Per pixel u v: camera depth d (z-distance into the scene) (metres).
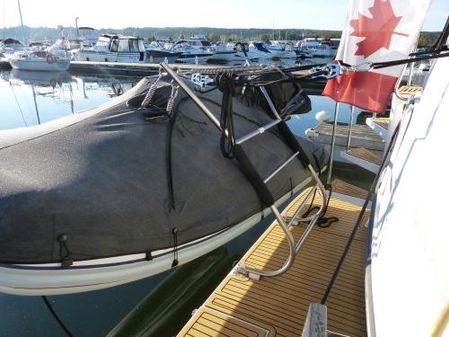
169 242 2.87
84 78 21.86
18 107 13.59
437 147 1.88
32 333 3.27
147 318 3.51
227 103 2.75
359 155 6.29
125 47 26.42
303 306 2.95
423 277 1.50
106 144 3.11
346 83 3.41
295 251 3.10
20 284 2.38
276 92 4.03
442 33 2.77
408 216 1.97
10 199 2.50
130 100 3.66
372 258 2.66
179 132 3.44
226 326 2.75
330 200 4.68
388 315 1.83
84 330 3.31
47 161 2.88
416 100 3.21
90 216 2.59
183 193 3.08
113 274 2.64
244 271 3.28
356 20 3.23
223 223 3.21
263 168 3.75
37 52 23.86
